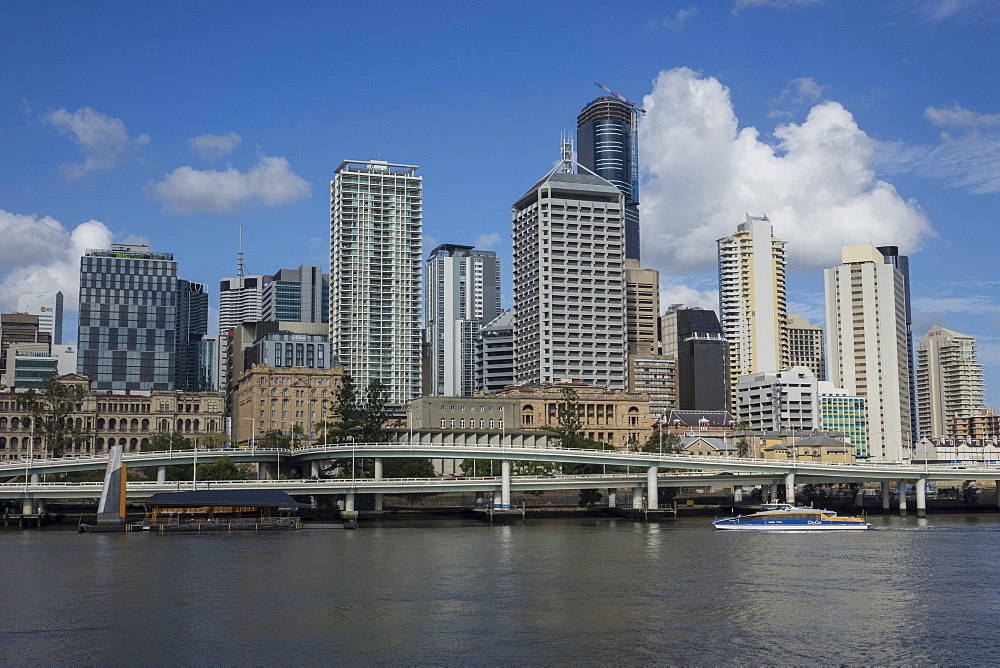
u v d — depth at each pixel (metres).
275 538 185.25
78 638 89.06
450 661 81.25
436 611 101.25
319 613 100.19
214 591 113.75
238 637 89.31
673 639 88.56
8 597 109.50
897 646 86.44
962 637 89.69
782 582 121.12
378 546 167.00
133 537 187.50
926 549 160.88
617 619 97.12
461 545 168.88
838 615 99.44
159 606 103.94
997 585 118.88
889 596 110.88
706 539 181.38
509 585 118.56
